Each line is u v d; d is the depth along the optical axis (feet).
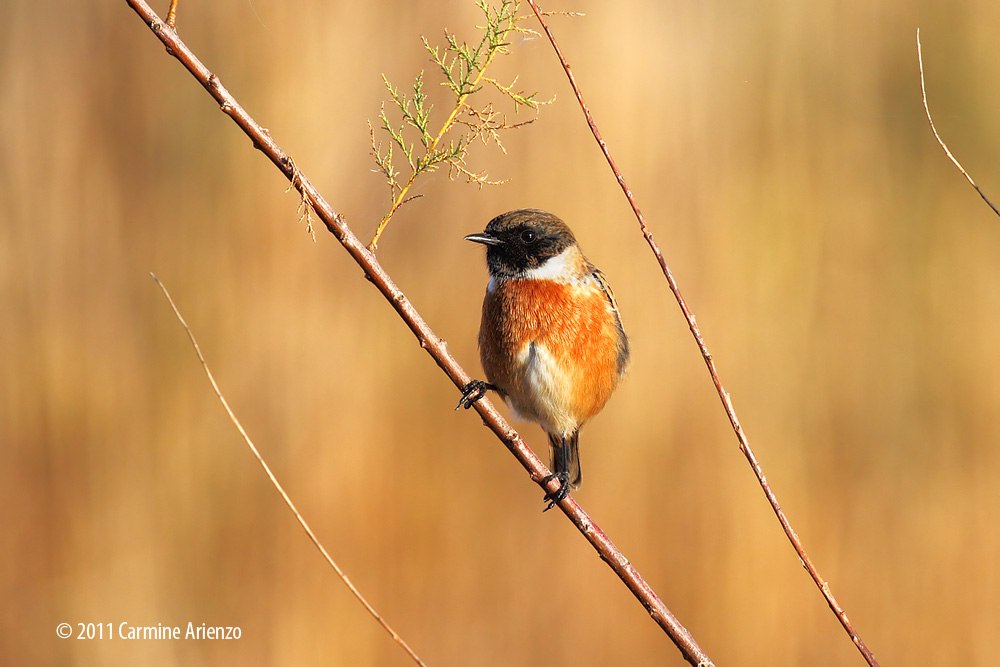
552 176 40.98
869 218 48.11
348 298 40.16
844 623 16.20
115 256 39.47
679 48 44.24
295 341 39.19
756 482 40.88
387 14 40.32
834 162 47.34
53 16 39.65
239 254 39.37
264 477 38.32
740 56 46.21
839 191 47.44
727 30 45.96
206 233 39.58
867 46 49.49
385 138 40.09
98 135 39.91
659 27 43.86
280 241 39.60
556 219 27.22
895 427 44.45
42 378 38.06
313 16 40.04
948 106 55.57
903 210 48.88
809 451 42.75
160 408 38.70
